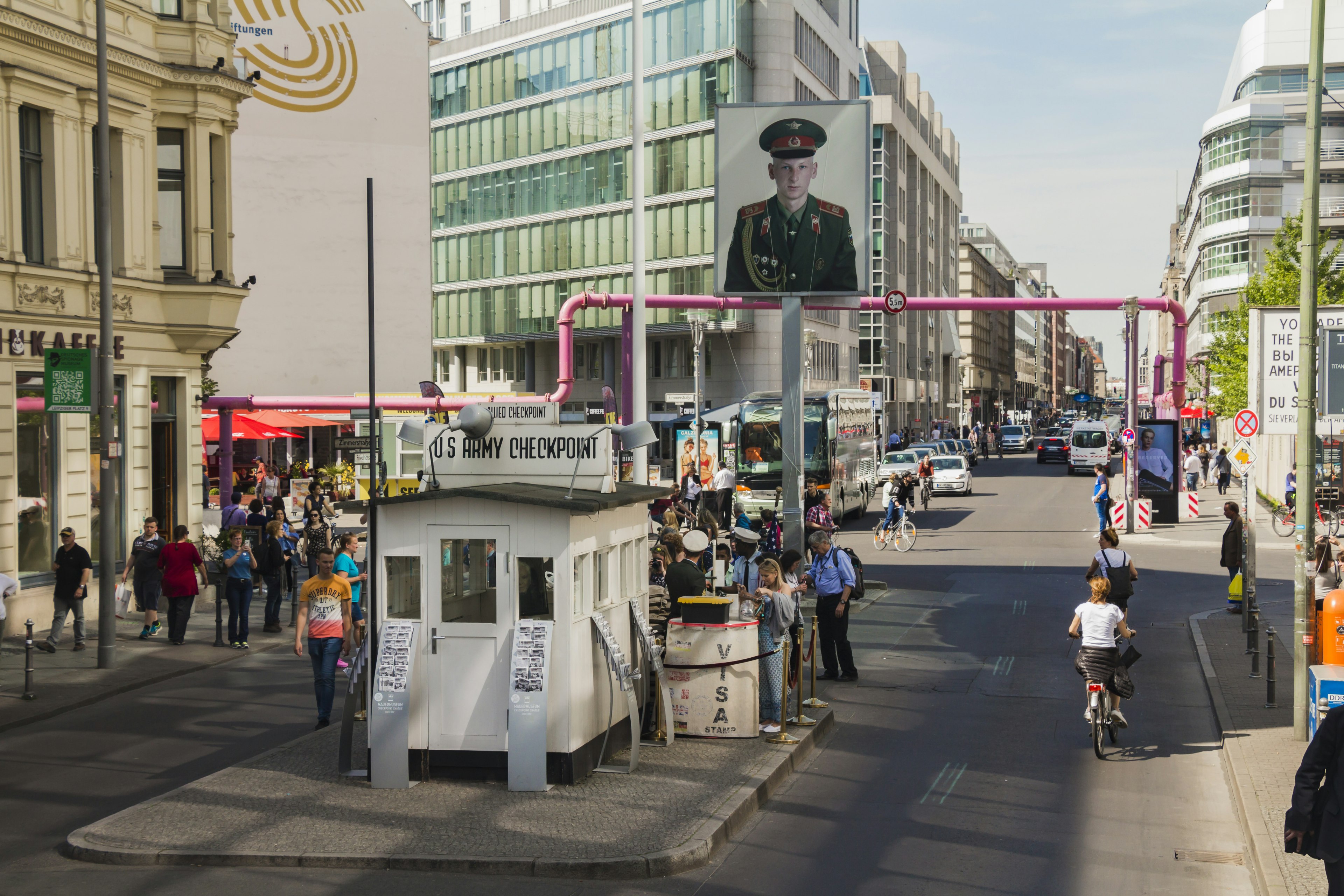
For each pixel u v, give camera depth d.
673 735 12.01
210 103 23.20
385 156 53.50
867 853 9.12
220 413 33.50
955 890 8.35
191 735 13.22
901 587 25.30
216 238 23.69
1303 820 6.43
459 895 8.14
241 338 51.88
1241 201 87.25
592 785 10.44
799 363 21.33
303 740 12.45
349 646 13.48
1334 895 6.37
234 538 19.12
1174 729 13.39
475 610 10.54
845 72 83.62
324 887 8.30
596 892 8.22
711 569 21.05
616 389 73.38
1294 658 13.95
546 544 10.35
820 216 21.12
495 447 11.25
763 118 21.19
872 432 49.00
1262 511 40.28
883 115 93.69
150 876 8.55
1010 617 21.28
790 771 11.46
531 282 76.06
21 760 12.13
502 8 78.44
